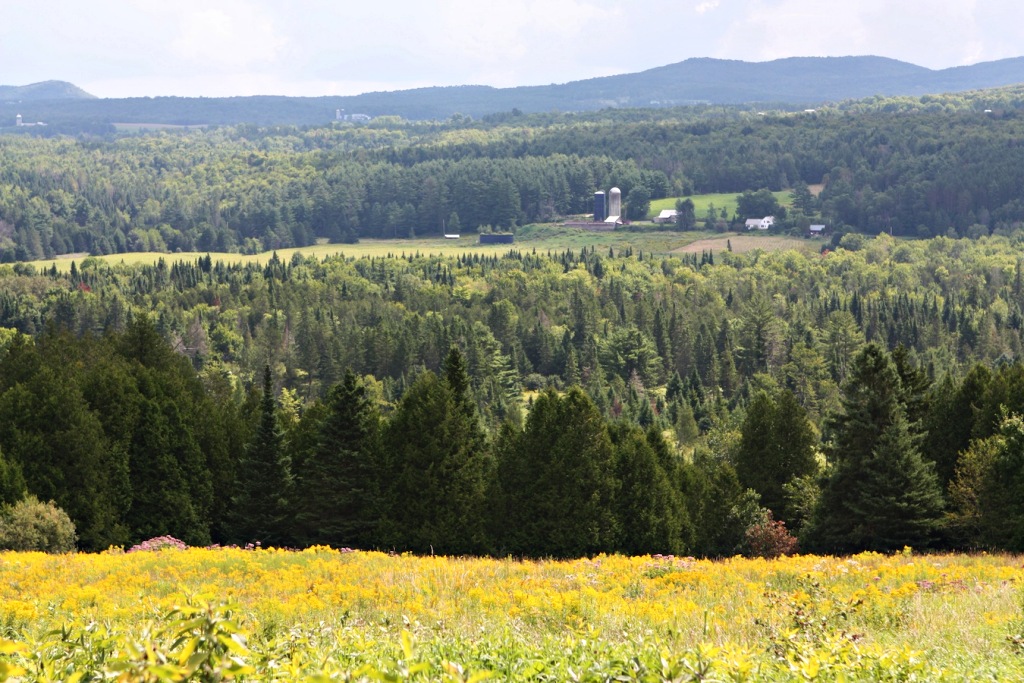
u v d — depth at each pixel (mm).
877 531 66312
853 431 68062
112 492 66938
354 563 36219
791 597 22812
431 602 24453
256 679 8109
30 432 65625
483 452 72000
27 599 24953
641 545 68250
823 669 11945
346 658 12367
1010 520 59688
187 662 6832
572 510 67125
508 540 67750
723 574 32438
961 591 27250
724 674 9836
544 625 20641
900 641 18312
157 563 35594
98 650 10039
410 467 68375
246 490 70250
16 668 7688
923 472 65562
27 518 52188
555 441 68500
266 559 37625
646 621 20953
